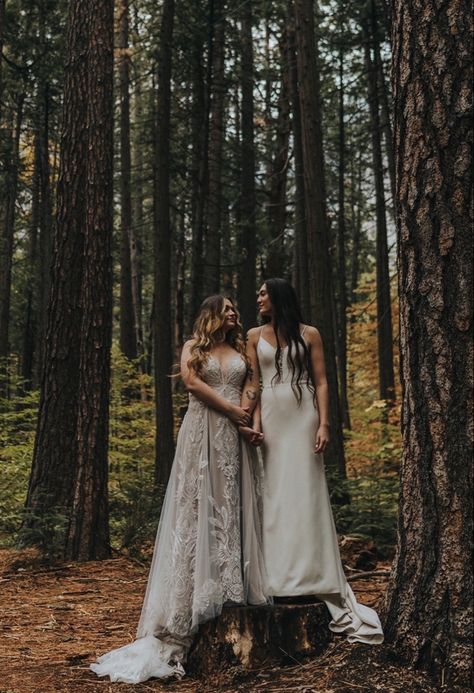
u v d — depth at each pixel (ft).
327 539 14.10
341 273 71.00
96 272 29.48
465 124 12.14
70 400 32.19
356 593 22.04
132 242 91.71
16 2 64.54
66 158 32.83
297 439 14.42
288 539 14.02
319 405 14.60
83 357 29.35
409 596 12.47
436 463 12.15
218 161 65.72
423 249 12.37
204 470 14.58
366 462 51.90
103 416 29.32
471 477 11.88
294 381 14.60
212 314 15.39
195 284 56.80
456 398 12.02
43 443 31.94
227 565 14.02
